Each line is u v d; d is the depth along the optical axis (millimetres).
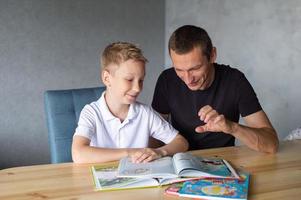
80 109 1598
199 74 1405
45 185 1044
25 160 2939
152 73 3451
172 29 3393
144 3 3314
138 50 1385
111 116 1435
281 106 2408
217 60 2922
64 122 1559
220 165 1177
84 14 3023
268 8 2408
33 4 2807
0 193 984
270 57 2439
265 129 1450
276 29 2369
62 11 2926
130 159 1212
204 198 940
